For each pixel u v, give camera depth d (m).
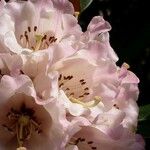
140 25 0.75
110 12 0.76
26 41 0.49
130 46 0.72
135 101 0.51
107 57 0.49
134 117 0.50
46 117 0.47
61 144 0.44
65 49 0.46
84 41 0.48
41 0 0.49
